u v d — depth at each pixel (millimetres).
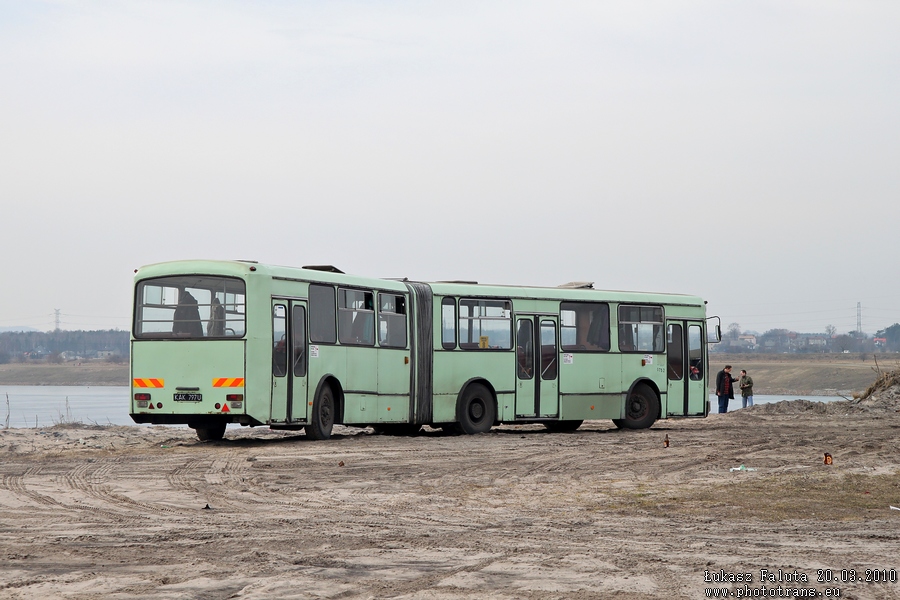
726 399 43906
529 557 11117
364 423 25781
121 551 11430
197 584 9703
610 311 30641
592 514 14391
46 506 14852
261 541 12039
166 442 25156
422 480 18219
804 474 19000
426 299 27422
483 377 28203
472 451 22984
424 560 10953
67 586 9602
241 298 23094
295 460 20828
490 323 28484
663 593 9484
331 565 10680
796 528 13289
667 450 23438
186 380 23297
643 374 31109
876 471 19500
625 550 11562
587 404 29969
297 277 24141
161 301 23719
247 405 22844
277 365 23562
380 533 12641
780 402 44438
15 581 9812
